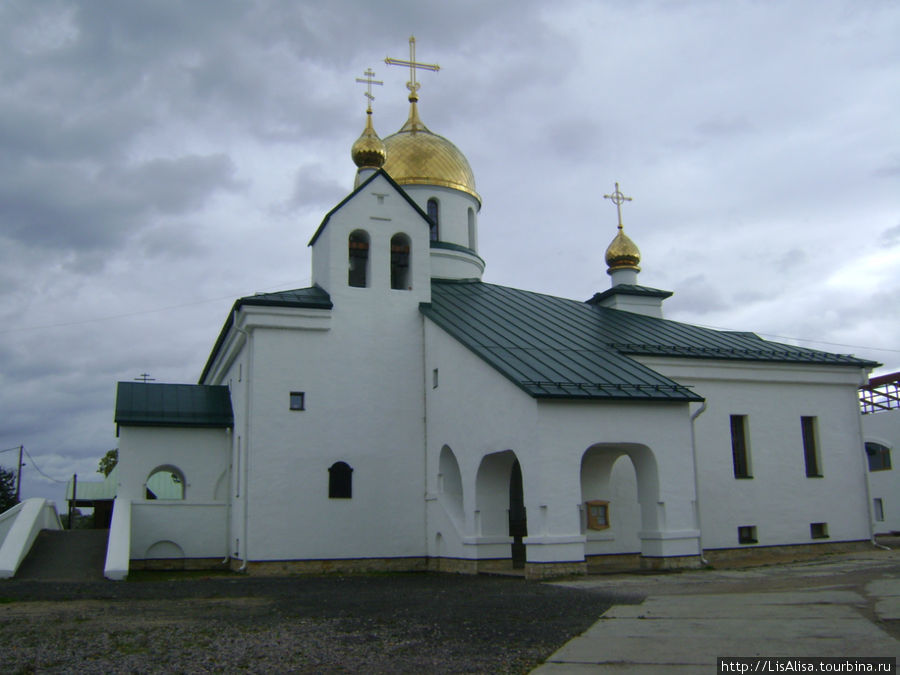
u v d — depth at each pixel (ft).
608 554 80.84
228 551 89.61
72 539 88.63
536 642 33.04
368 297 89.66
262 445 81.82
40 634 38.42
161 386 101.60
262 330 84.43
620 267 117.29
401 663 29.68
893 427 133.18
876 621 33.68
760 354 92.79
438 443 84.17
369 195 92.12
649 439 68.13
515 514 90.22
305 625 39.75
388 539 84.48
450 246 109.50
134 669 30.22
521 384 66.33
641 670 26.94
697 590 49.34
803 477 90.94
